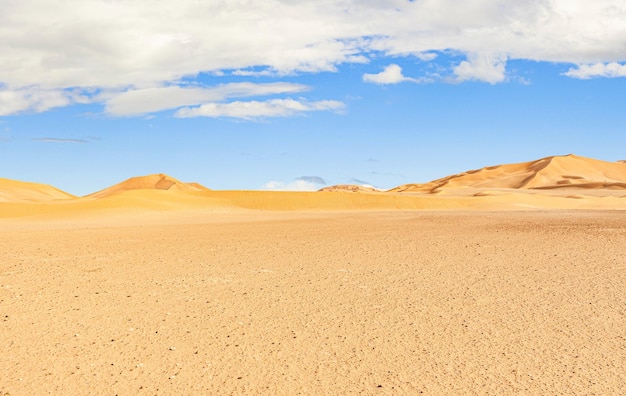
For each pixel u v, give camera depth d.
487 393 8.49
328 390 8.61
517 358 9.97
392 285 16.50
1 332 11.63
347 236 32.06
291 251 24.92
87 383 8.89
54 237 32.88
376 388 8.68
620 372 9.27
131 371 9.40
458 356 10.09
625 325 11.95
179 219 53.47
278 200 82.81
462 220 46.50
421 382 8.91
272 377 9.13
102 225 45.19
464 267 19.86
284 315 12.98
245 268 19.95
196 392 8.55
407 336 11.27
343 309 13.52
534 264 20.52
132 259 22.61
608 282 16.78
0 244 28.75
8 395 8.42
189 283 17.05
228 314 13.09
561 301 14.25
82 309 13.63
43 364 9.73
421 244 27.39
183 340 11.08
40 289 16.20
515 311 13.23
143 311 13.41
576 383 8.84
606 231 33.47
